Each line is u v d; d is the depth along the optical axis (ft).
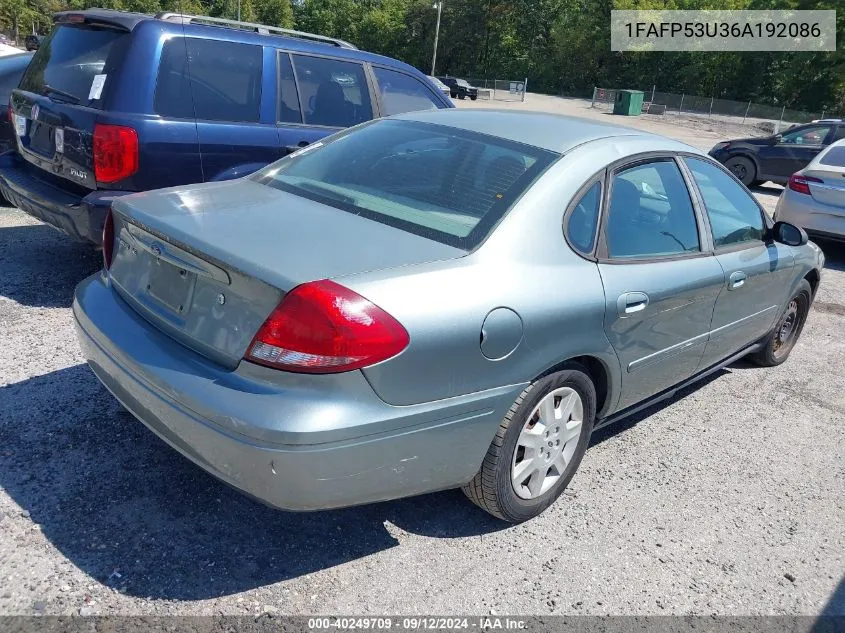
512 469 9.27
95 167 14.58
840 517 11.05
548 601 8.54
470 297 8.14
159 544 8.70
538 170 9.82
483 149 10.39
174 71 15.33
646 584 9.04
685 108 165.07
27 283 16.38
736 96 195.93
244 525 9.23
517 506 9.57
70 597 7.73
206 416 7.45
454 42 254.68
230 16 266.36
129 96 14.66
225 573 8.38
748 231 13.83
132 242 9.41
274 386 7.35
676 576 9.27
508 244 8.87
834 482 12.08
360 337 7.27
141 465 10.15
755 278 13.60
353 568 8.71
